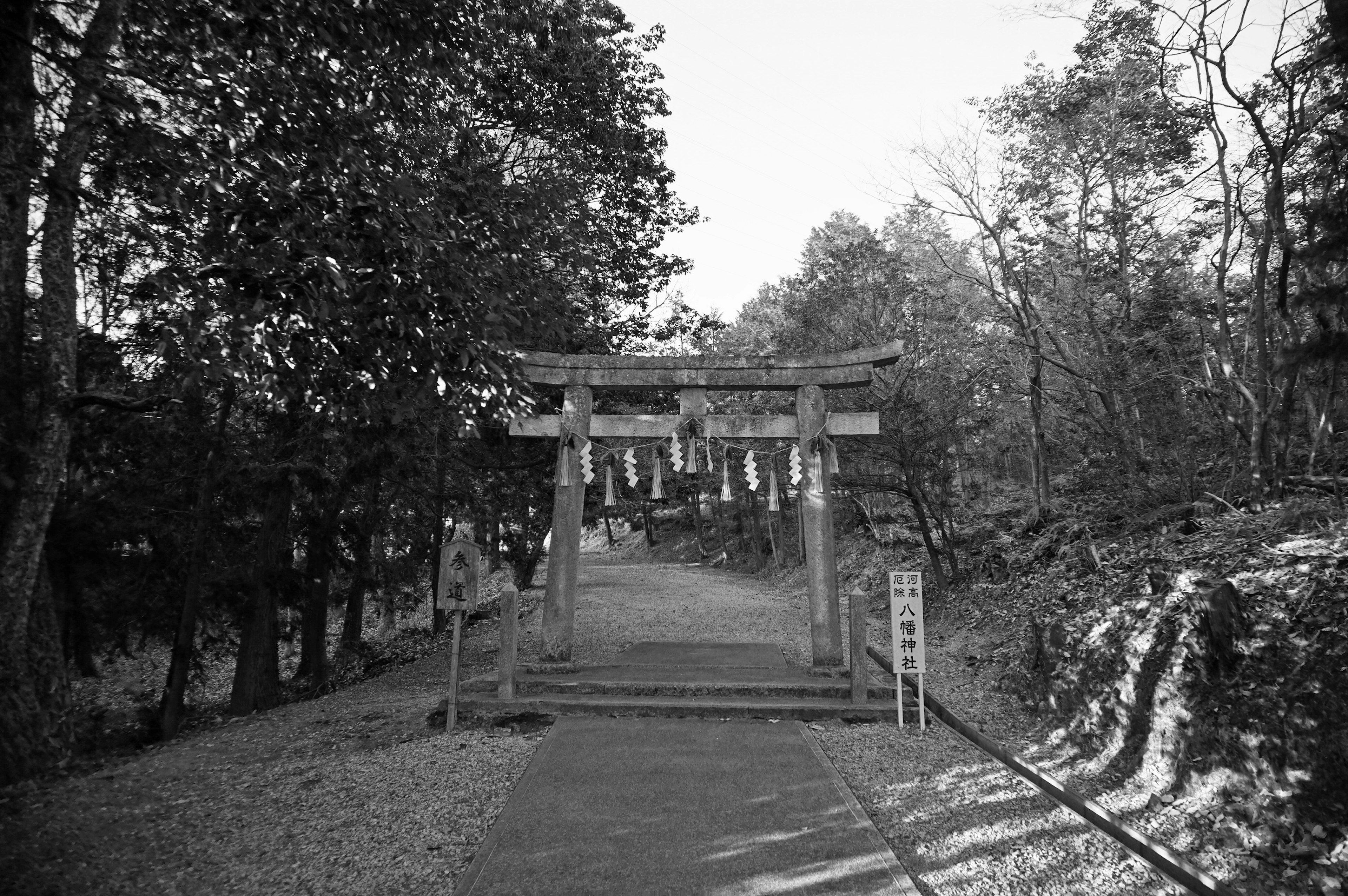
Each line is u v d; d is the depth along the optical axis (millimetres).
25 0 6395
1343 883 3656
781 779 5676
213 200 5379
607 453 8898
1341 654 4465
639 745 6520
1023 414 15719
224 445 10297
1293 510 7477
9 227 7398
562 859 4398
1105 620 6895
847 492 15727
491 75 11195
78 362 10039
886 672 9258
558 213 10000
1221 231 12086
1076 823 4805
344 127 6316
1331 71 7625
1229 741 4758
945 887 4098
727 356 8938
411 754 6535
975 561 14055
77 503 10328
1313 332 7812
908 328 14711
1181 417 10109
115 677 14867
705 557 39781
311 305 4945
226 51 5934
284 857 4703
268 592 11648
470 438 11203
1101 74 12133
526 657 11977
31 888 4422
